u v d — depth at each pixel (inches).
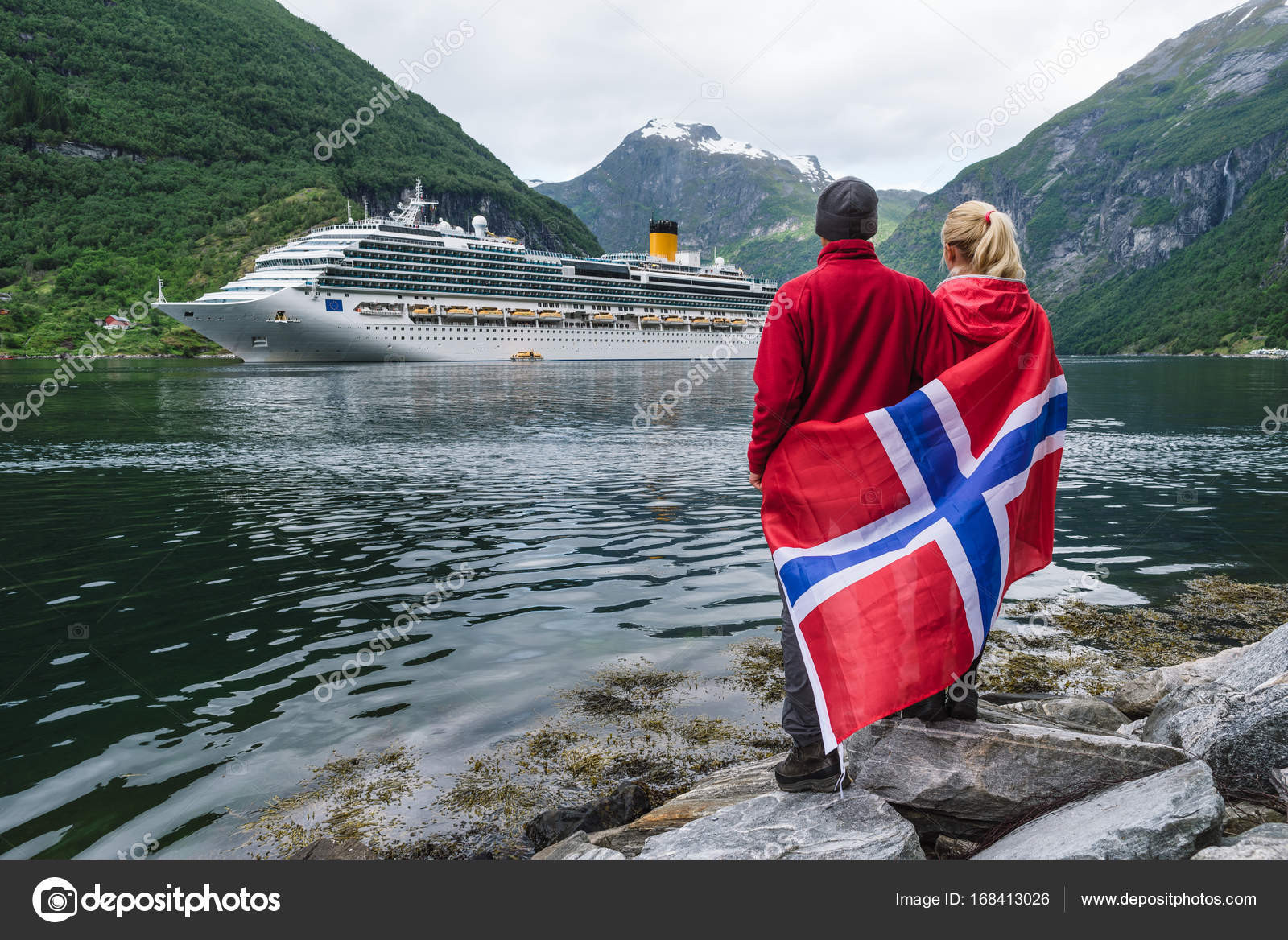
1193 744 140.9
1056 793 119.3
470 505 465.4
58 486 538.6
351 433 880.3
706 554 350.3
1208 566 344.5
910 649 102.0
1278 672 168.4
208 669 222.8
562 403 1332.4
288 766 169.6
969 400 104.7
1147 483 567.5
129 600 285.3
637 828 137.3
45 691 207.5
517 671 220.7
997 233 108.7
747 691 208.1
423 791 159.9
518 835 144.6
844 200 102.9
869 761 125.7
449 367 3014.3
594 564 332.8
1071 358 5610.2
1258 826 110.2
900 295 104.0
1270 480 579.2
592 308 3841.0
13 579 311.7
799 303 101.9
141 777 164.7
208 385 1844.2
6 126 6407.5
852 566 104.7
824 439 104.7
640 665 225.1
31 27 7421.3
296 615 267.6
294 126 7677.2
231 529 401.1
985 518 103.3
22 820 148.2
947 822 121.5
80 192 6151.6
